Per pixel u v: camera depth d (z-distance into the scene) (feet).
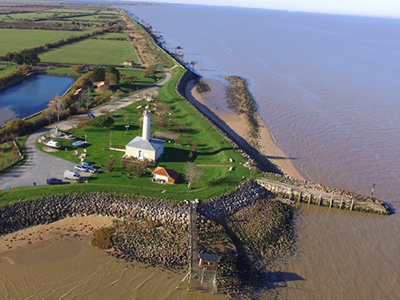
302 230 204.23
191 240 177.27
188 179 219.82
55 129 282.77
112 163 231.30
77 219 193.98
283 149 304.71
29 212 191.11
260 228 200.44
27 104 384.47
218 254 175.83
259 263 176.35
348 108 423.64
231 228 197.98
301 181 246.47
